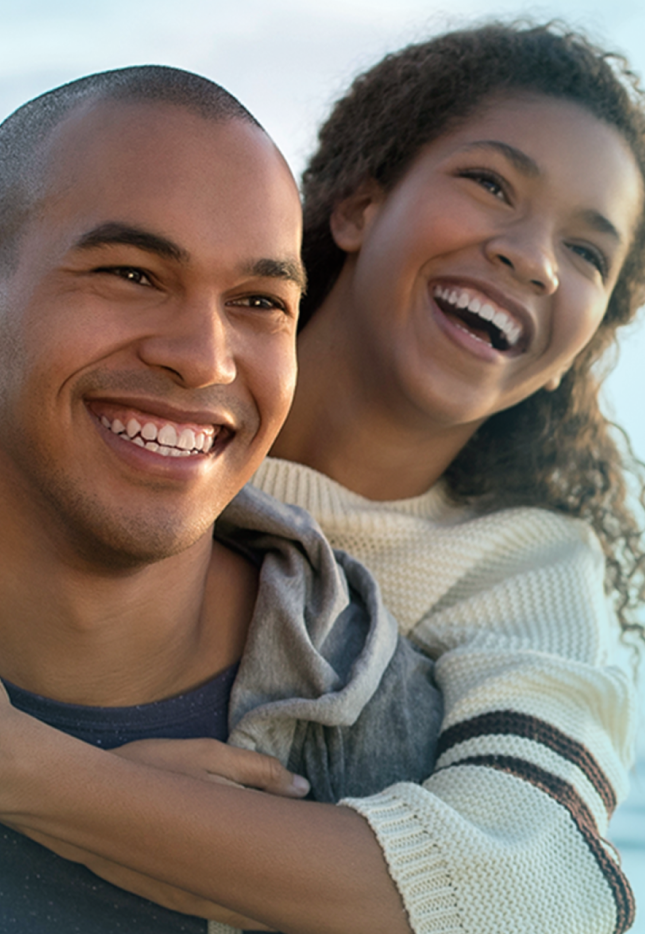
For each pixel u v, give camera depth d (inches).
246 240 36.8
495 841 44.7
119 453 36.6
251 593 48.9
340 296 67.6
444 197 63.0
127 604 40.6
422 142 65.9
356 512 64.4
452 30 72.5
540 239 63.1
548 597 63.3
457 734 50.9
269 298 38.8
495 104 64.7
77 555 38.4
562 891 45.0
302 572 49.4
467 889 43.1
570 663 54.7
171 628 43.0
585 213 64.5
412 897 42.4
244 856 40.6
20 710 40.4
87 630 40.5
